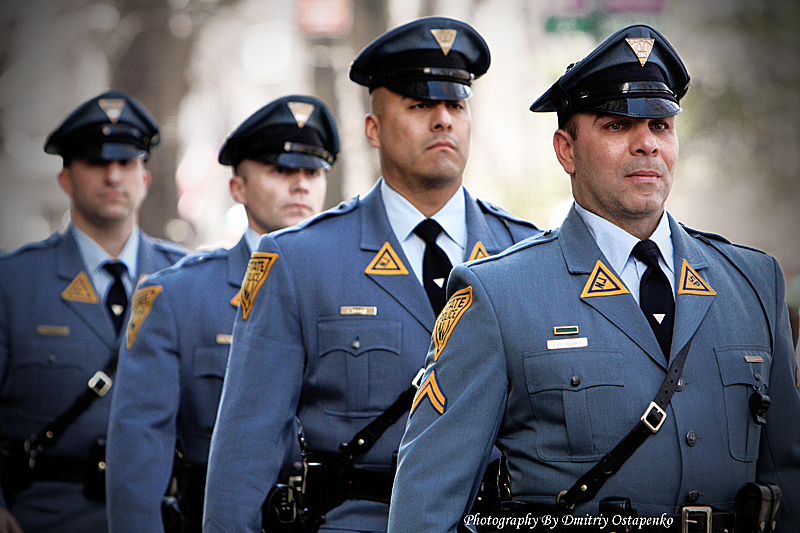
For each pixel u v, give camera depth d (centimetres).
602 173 975
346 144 7538
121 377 1642
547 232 1052
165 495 1672
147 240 2027
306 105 1708
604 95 969
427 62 1285
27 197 8244
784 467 990
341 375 1248
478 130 7306
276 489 1259
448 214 1308
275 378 1259
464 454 954
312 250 1295
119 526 1565
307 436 1270
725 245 1047
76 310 1911
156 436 1595
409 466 967
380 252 1290
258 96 7856
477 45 1312
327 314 1267
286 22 7806
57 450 1844
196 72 7931
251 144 1695
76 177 1952
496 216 1361
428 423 980
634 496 927
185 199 7781
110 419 1633
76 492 1830
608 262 991
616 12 7194
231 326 1638
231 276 1672
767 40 7038
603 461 928
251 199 1706
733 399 955
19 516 1834
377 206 1323
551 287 988
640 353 954
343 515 1230
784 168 7031
